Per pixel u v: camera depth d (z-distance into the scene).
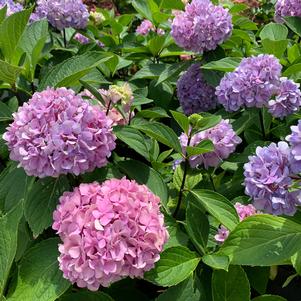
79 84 0.72
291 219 0.60
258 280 0.58
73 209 0.49
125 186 0.51
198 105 0.92
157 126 0.60
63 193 0.53
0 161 0.70
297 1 1.02
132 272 0.47
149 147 0.73
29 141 0.52
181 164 0.67
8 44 0.67
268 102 0.74
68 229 0.48
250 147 0.73
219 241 0.59
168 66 0.98
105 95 0.64
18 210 0.56
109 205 0.48
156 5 1.14
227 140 0.66
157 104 0.97
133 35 1.18
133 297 0.59
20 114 0.53
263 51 0.95
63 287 0.49
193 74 0.91
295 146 0.51
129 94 0.64
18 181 0.58
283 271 0.66
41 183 0.56
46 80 0.66
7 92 0.81
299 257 0.53
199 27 0.88
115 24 1.15
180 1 1.07
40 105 0.53
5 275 0.50
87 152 0.52
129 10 1.80
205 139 0.62
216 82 0.88
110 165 0.60
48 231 0.61
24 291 0.50
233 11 1.16
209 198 0.59
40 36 0.77
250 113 0.77
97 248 0.46
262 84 0.72
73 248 0.47
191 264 0.52
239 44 1.04
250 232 0.53
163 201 0.60
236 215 0.57
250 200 0.64
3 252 0.52
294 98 0.73
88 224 0.47
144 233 0.48
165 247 0.54
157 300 0.51
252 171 0.54
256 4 1.58
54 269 0.51
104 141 0.53
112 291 0.58
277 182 0.52
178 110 0.98
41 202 0.55
